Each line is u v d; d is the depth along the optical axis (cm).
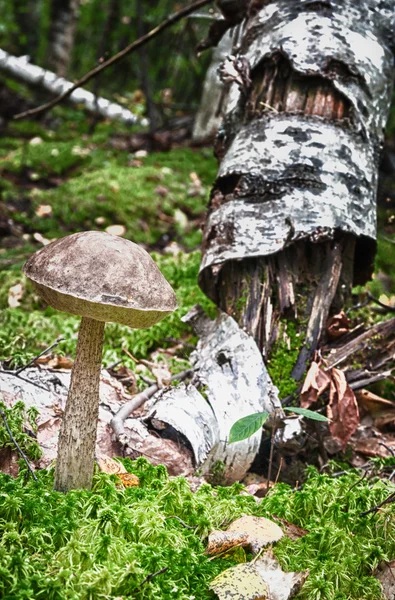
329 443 86
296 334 88
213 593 65
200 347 90
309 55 89
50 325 104
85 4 382
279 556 69
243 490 76
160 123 269
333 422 83
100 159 202
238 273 90
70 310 64
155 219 165
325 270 89
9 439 74
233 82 94
